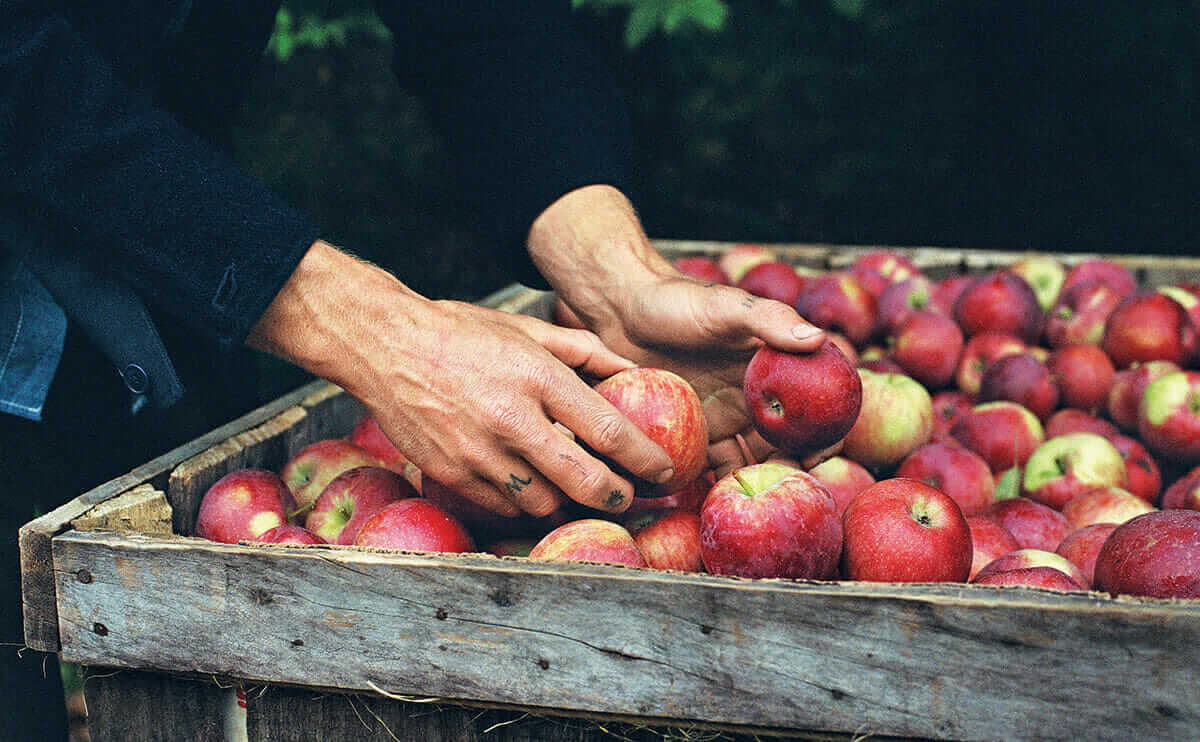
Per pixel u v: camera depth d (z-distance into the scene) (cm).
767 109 584
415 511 143
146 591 128
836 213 548
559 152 187
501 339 137
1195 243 512
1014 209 541
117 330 137
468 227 532
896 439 207
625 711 117
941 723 110
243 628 125
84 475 177
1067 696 107
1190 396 217
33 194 127
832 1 438
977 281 270
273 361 426
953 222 538
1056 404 241
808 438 157
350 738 127
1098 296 265
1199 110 545
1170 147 544
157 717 133
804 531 131
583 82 194
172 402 140
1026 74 562
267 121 588
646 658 116
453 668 121
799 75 592
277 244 131
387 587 120
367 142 577
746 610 112
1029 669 107
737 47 602
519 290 252
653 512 155
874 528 137
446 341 135
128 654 130
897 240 536
